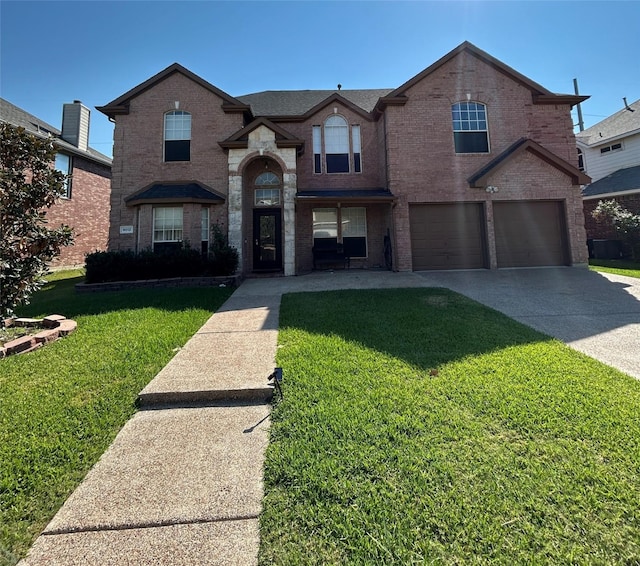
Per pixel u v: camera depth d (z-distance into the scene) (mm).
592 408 2799
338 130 13617
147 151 12219
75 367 3867
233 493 2006
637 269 11039
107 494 2018
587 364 3742
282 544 1665
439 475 2068
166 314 6262
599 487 1943
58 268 15352
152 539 1712
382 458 2234
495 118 11961
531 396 3016
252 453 2396
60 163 15820
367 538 1670
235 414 2971
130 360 4059
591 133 20188
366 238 13508
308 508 1869
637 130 16672
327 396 3098
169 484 2092
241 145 11688
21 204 4754
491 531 1686
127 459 2344
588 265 11703
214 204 12055
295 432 2580
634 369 3645
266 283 10133
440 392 3129
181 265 10125
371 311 6176
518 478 2025
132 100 12359
